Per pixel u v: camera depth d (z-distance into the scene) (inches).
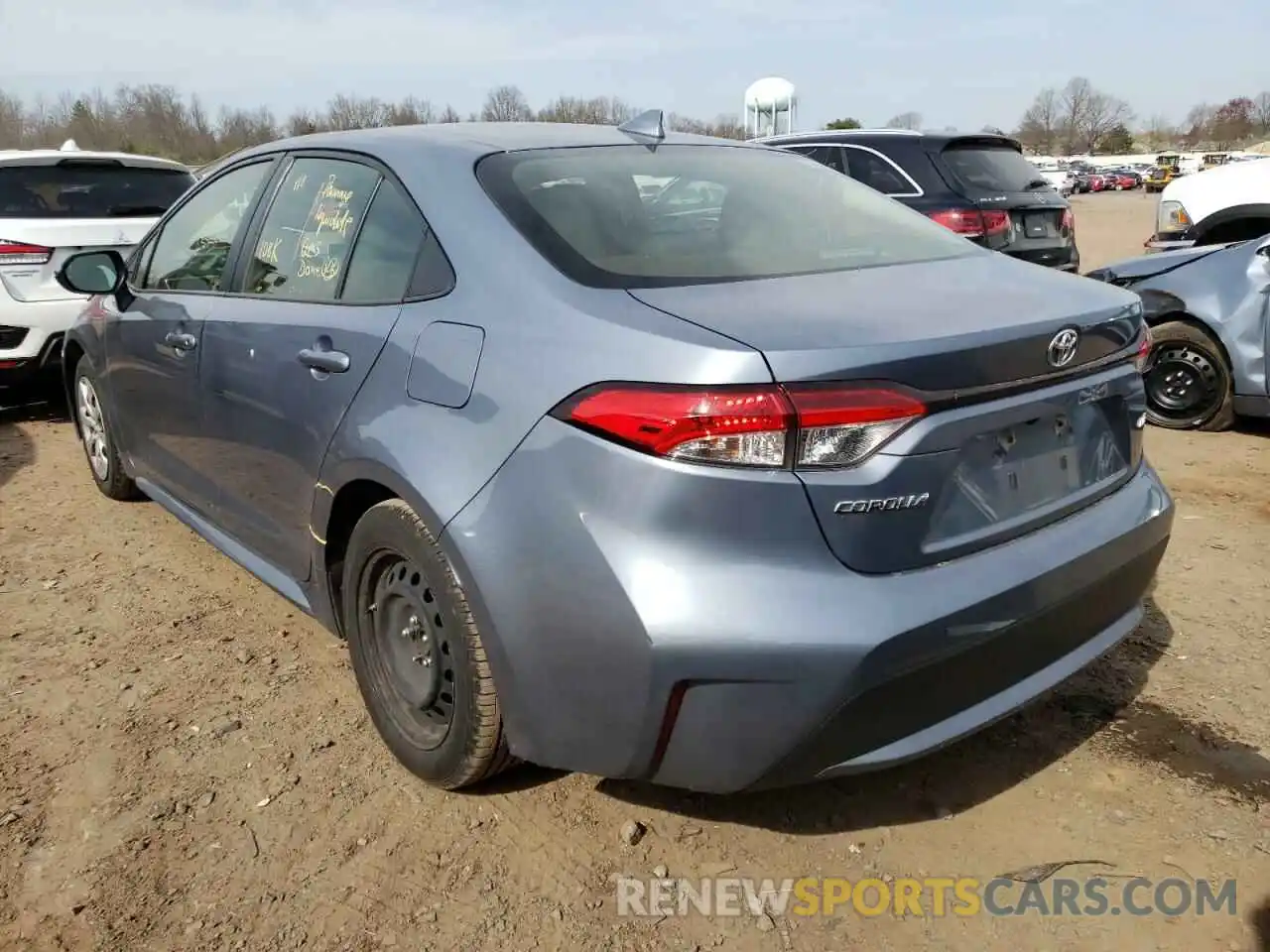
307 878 94.3
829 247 107.4
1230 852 96.3
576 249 94.8
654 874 94.7
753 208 111.9
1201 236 283.3
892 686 79.7
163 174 288.4
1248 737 113.6
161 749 113.7
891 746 83.4
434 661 99.6
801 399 75.9
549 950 86.2
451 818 102.0
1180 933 87.3
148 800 104.8
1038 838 99.0
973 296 92.8
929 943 87.0
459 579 90.3
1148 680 125.6
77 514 186.4
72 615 146.0
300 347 112.9
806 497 77.1
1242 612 142.6
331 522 110.7
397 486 95.6
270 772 109.7
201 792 106.2
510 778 107.7
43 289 243.4
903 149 284.4
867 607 78.1
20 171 258.7
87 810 103.3
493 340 90.8
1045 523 91.9
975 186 279.4
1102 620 98.5
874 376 77.6
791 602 77.2
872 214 120.3
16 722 118.9
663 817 102.0
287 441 115.8
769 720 79.0
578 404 82.4
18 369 243.9
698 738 81.0
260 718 120.0
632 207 104.3
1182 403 233.3
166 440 151.9
